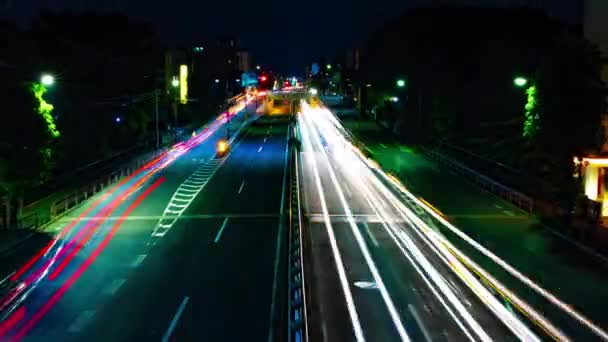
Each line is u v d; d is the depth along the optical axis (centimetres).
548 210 3409
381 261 2516
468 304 1967
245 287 2186
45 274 2397
